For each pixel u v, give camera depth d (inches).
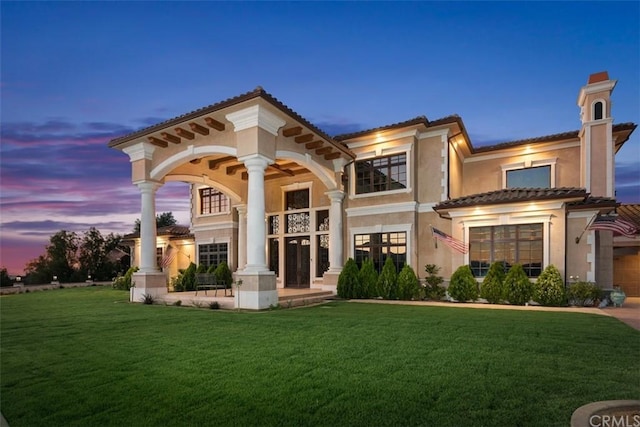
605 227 465.7
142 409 138.6
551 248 481.1
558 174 624.7
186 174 647.1
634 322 334.0
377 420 125.2
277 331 293.6
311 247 703.1
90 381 172.1
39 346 246.2
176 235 1005.2
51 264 1268.5
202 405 141.2
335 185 645.3
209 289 727.1
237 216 850.1
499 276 499.2
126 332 294.5
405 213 599.5
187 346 242.1
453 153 631.2
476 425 120.3
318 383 164.2
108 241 1417.3
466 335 270.1
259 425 123.0
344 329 299.9
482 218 525.3
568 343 241.3
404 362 197.3
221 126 490.3
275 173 724.0
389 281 568.4
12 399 151.2
